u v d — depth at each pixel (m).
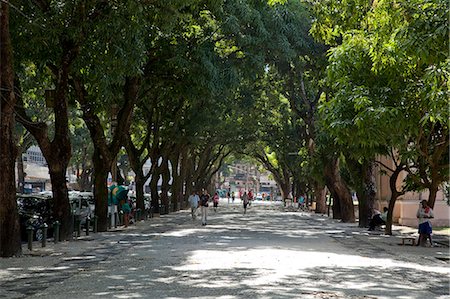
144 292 9.86
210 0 21.03
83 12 16.95
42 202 22.41
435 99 12.75
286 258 15.05
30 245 16.62
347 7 16.97
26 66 22.64
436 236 24.39
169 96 28.98
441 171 19.36
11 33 17.25
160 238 21.44
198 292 9.84
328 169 34.56
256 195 122.50
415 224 30.83
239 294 9.62
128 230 25.73
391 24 14.15
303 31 28.59
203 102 35.22
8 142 14.88
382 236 24.19
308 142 43.84
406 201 31.53
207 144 52.69
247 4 24.73
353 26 17.59
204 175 59.56
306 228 29.05
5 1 14.01
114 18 16.72
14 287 10.52
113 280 11.27
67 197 20.16
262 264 13.71
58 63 19.39
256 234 24.20
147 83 26.09
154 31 21.22
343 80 15.27
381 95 14.70
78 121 41.44
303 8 27.94
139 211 33.31
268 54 28.47
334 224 32.88
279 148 55.31
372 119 13.48
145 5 16.81
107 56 17.19
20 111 18.95
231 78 25.50
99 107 23.42
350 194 34.94
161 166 40.81
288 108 48.75
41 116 35.50
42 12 17.02
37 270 12.73
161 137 37.28
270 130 53.84
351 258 15.64
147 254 15.89
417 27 12.65
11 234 15.04
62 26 16.94
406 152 17.83
